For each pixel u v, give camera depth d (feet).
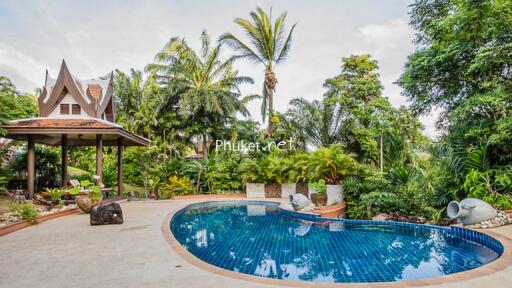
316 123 69.10
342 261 18.89
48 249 18.08
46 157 53.62
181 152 80.64
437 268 17.48
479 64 27.12
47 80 50.88
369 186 33.73
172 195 55.01
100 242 19.88
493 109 28.68
